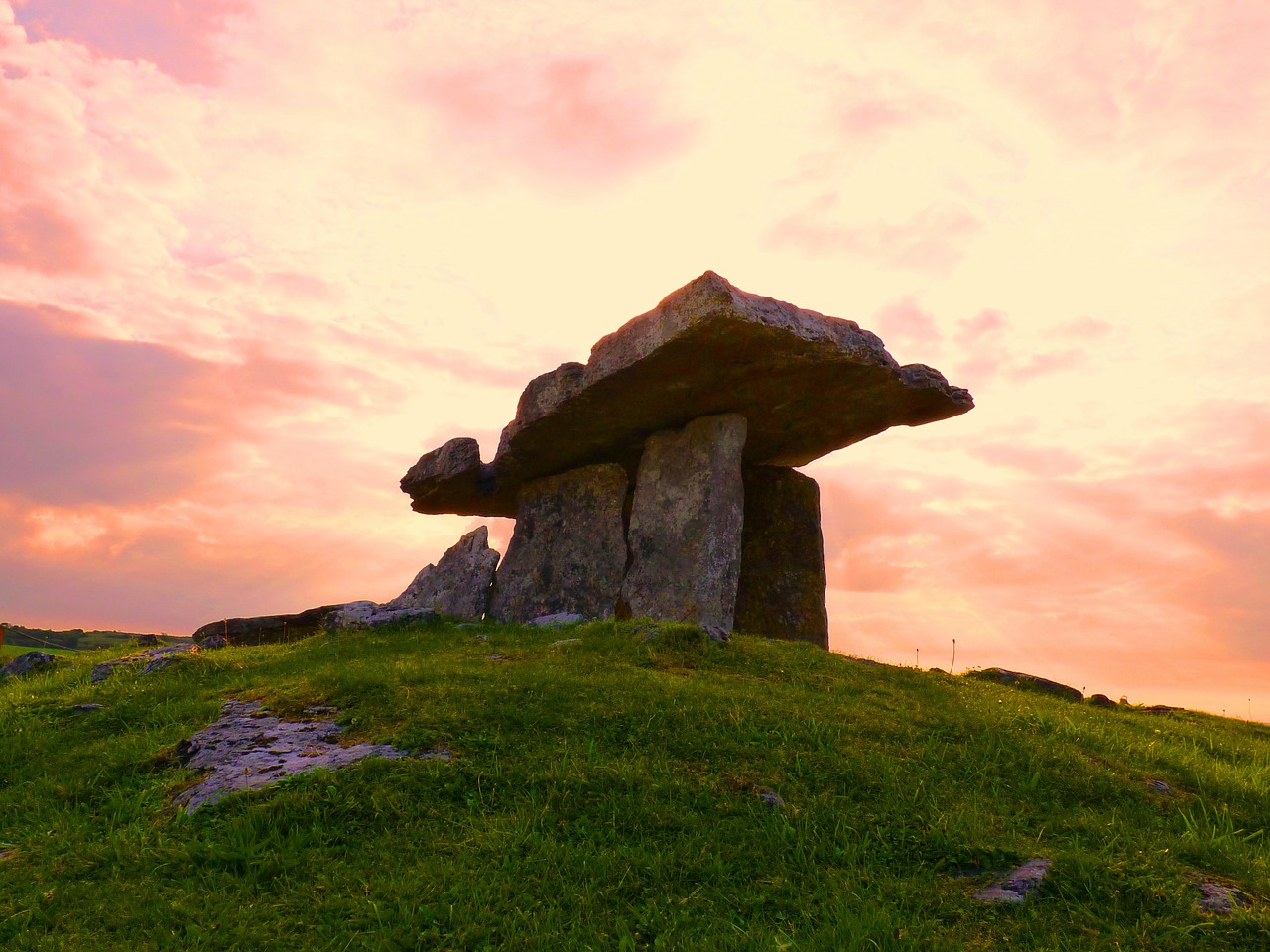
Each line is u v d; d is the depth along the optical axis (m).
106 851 6.19
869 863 6.09
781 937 5.11
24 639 25.06
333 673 10.12
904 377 16.16
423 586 21.44
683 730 8.34
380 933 5.10
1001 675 15.89
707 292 13.81
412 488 22.89
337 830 6.34
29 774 8.13
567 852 6.04
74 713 10.04
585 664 10.91
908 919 5.33
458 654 12.37
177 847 6.16
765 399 16.50
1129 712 14.62
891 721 9.27
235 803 6.71
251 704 9.49
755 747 8.03
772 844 6.26
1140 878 5.65
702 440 17.02
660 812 6.64
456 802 6.78
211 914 5.36
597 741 8.06
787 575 19.19
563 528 19.67
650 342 14.66
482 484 21.95
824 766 7.69
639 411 17.06
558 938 5.11
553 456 19.41
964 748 8.58
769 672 11.35
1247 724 15.11
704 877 5.83
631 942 5.03
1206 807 7.78
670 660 11.35
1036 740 9.09
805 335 14.40
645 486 17.78
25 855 6.30
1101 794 7.73
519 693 9.16
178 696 10.46
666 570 16.69
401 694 9.01
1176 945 5.03
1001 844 6.29
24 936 5.11
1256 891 5.74
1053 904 5.49
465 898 5.48
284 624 18.94
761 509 19.70
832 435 18.44
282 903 5.47
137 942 5.09
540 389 17.56
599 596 18.27
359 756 7.53
